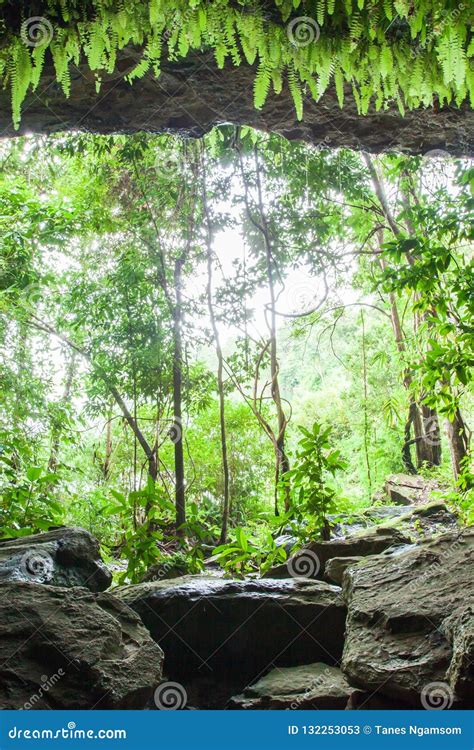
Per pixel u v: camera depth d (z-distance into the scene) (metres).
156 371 8.78
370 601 3.72
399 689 3.11
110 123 4.96
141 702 3.14
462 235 6.68
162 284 8.63
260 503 10.23
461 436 10.00
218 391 8.88
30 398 8.57
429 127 5.23
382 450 12.90
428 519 8.02
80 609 3.37
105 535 8.16
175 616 4.12
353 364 14.12
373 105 4.98
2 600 3.35
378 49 3.91
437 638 3.29
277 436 8.95
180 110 4.93
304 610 4.09
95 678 3.01
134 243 8.98
